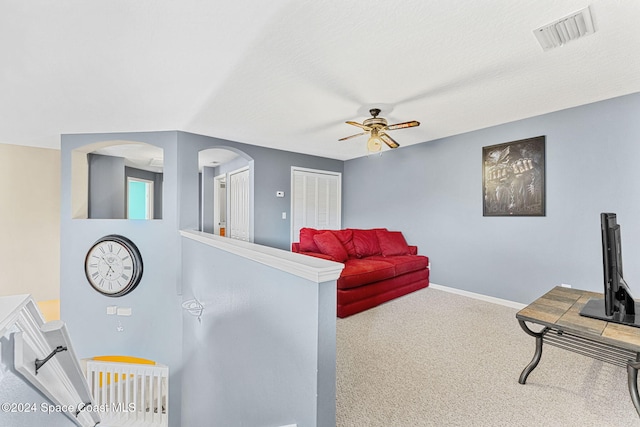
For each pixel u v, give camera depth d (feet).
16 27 5.36
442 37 5.85
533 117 10.41
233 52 6.33
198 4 4.85
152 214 22.54
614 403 5.37
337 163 18.43
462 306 11.09
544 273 10.15
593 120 9.12
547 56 6.56
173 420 11.70
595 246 9.09
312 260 4.02
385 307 11.00
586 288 9.25
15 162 14.10
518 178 10.77
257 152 15.06
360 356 7.21
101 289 11.98
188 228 12.26
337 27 5.50
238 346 5.90
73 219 12.32
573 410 5.19
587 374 6.33
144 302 12.03
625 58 6.62
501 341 8.04
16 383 2.81
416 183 14.47
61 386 3.87
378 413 5.16
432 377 6.27
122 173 17.16
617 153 8.69
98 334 12.10
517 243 10.84
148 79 7.54
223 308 6.83
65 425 4.20
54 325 3.28
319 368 3.54
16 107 9.32
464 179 12.49
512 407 5.29
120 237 11.99
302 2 4.84
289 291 4.13
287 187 16.17
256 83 7.83
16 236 14.11
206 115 10.32
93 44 5.97
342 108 9.69
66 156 12.30
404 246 14.24
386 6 4.95
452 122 11.09
